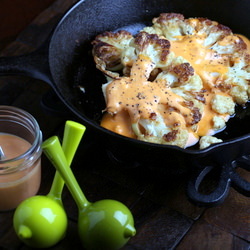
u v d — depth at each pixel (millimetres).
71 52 1079
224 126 1008
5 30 1391
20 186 926
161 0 1137
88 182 978
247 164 939
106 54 1051
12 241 920
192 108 993
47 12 1183
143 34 1050
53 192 916
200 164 928
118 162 967
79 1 1063
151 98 992
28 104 1054
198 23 1110
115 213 882
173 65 1021
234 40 1079
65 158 895
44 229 876
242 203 960
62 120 1039
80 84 1056
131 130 986
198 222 945
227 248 923
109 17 1124
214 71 1050
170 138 957
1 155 926
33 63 967
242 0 1108
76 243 921
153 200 963
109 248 891
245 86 1029
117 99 991
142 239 927
